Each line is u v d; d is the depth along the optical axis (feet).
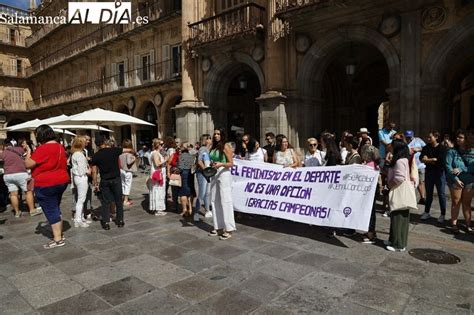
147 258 16.56
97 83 92.22
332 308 11.74
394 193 17.03
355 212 18.11
